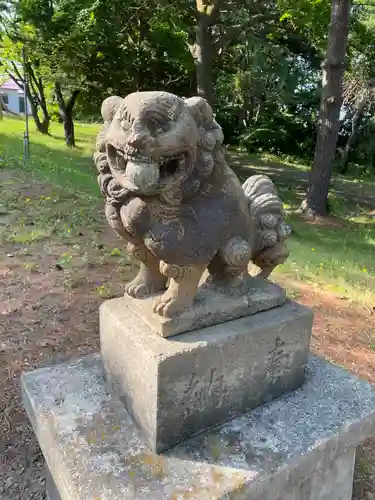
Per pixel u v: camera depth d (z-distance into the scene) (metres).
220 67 10.73
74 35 8.53
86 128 17.91
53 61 9.51
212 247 1.50
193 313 1.55
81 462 1.42
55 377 1.83
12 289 3.26
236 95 13.20
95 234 4.50
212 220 1.47
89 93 10.29
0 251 3.90
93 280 3.48
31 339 2.68
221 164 1.48
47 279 3.46
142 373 1.47
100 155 1.44
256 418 1.64
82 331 2.79
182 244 1.43
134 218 1.38
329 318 3.22
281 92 12.16
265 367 1.68
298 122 15.18
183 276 1.48
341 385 1.85
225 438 1.54
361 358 2.75
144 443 1.51
